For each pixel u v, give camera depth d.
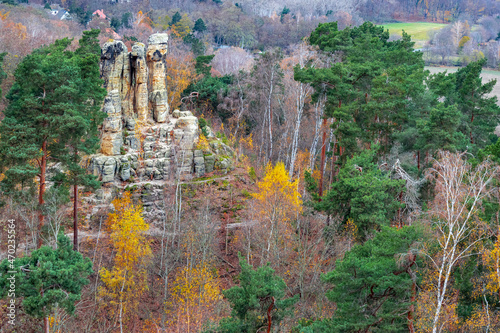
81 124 39.19
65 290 27.39
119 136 55.38
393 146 51.78
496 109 64.94
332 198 44.88
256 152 75.31
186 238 48.16
